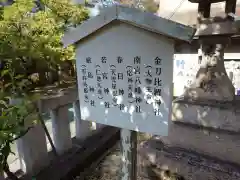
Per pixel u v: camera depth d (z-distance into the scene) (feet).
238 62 19.31
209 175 9.04
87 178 10.68
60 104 10.33
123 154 7.55
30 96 8.27
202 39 10.14
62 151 11.41
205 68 10.37
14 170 9.70
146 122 6.36
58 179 9.46
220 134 9.35
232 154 9.15
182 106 10.44
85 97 7.39
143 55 5.93
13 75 8.23
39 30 10.27
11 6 9.12
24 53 8.66
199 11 9.77
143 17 5.31
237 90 19.40
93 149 12.43
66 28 11.77
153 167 10.94
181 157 10.03
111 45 6.37
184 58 21.98
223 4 17.08
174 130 10.77
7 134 6.15
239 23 8.52
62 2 11.68
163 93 5.90
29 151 9.23
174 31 5.05
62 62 10.99
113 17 5.71
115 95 6.72
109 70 6.61
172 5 20.92
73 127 16.07
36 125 9.43
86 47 6.87
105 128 15.39
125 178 7.70
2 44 7.89
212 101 10.02
